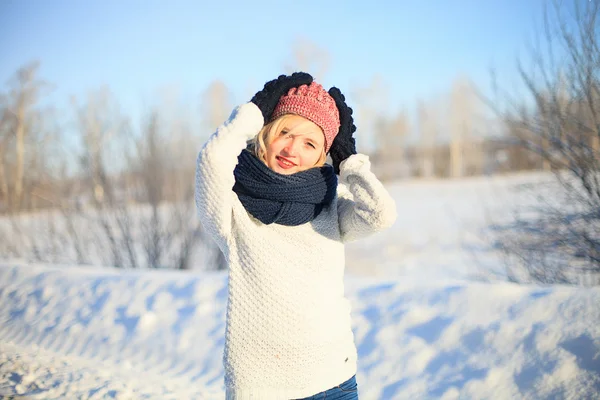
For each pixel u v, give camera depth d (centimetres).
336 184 190
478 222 1553
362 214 180
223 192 168
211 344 473
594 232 539
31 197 1171
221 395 385
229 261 175
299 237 180
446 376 363
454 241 1462
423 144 5325
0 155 1229
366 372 389
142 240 1012
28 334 529
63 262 1060
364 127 5206
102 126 1065
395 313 436
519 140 577
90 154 1042
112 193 1040
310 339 171
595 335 347
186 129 1816
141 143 1062
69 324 537
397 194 3216
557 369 336
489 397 335
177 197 1048
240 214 176
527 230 596
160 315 527
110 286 602
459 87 4875
